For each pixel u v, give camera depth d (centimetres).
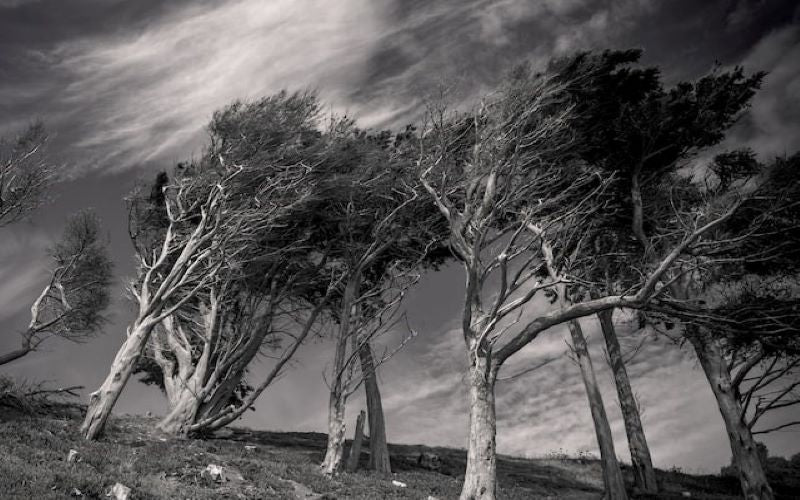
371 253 2752
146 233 2766
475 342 1883
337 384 2331
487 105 2069
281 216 2475
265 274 2808
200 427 2520
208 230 2423
